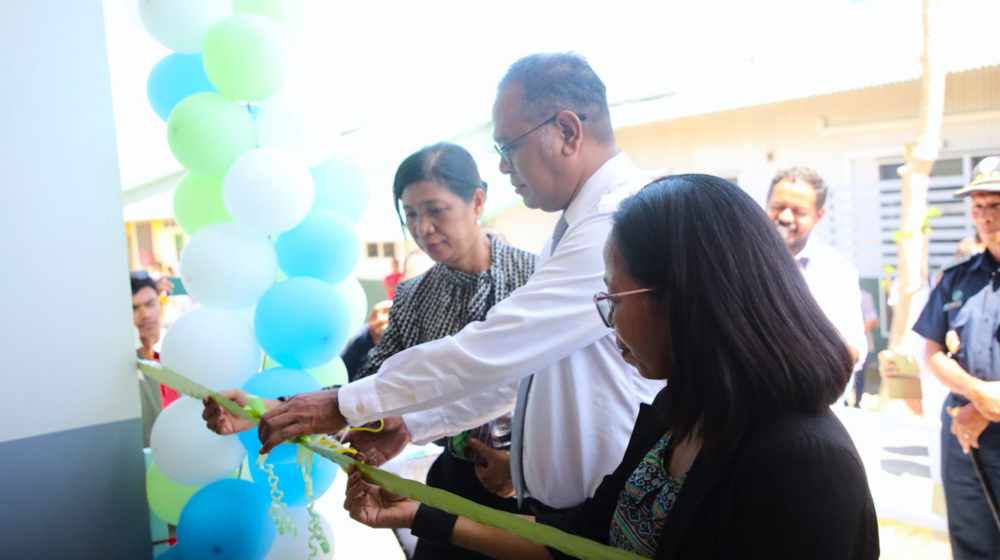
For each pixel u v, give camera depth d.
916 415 2.70
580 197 1.12
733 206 0.68
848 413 2.64
